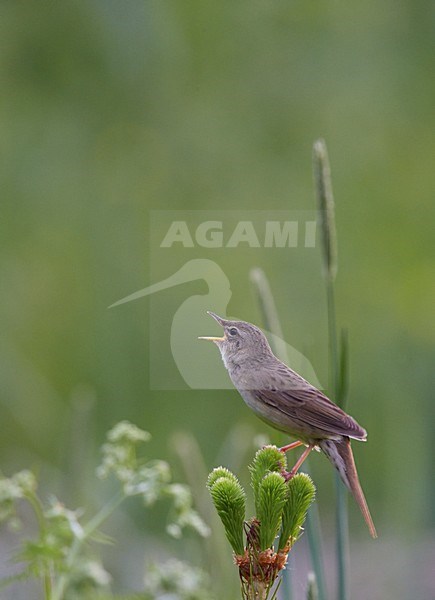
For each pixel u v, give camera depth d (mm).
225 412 13164
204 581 7164
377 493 13688
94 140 16125
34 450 13750
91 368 14008
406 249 15797
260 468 5398
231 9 16234
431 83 16375
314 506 6242
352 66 16422
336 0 16375
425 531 12164
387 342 14797
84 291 15086
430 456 12734
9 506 6262
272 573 4914
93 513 9203
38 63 15969
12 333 14750
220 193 16016
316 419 6023
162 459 13031
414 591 11086
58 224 15719
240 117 16312
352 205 15969
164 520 11000
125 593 8609
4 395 14055
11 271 15172
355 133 16312
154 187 16000
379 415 14141
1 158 15805
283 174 16078
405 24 16453
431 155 16141
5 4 15969
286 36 16453
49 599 6121
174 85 16219
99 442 13031
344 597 6117
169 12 15805
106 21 15656
